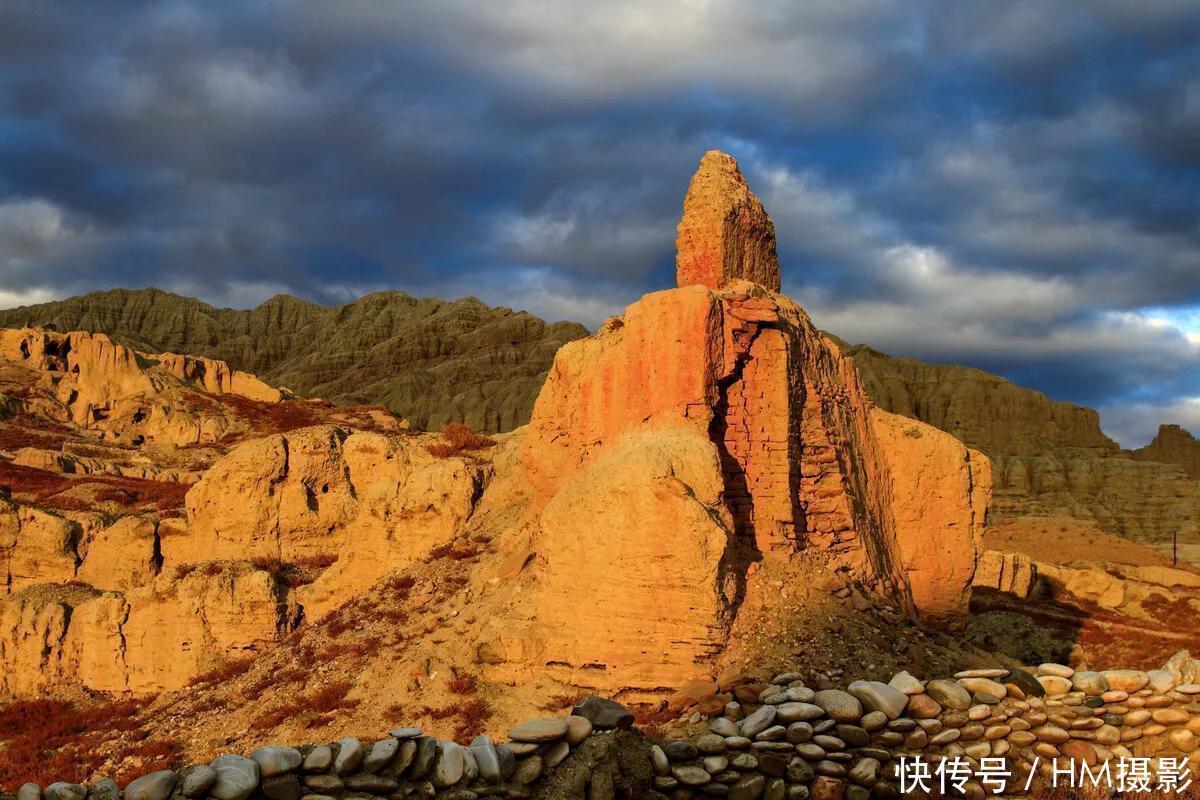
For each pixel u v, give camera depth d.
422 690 15.62
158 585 24.00
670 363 16.72
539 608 15.95
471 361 145.38
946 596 19.17
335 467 27.06
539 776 9.57
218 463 27.47
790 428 17.30
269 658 20.16
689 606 14.66
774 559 16.50
